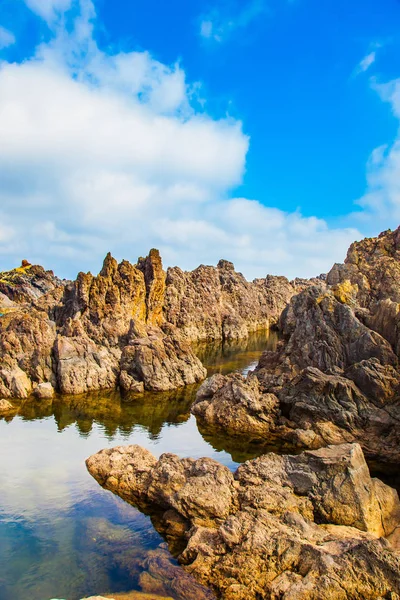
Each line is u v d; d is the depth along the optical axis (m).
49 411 52.19
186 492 26.31
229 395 48.19
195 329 123.88
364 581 18.45
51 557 23.48
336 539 21.91
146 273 101.44
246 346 112.81
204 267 142.25
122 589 20.91
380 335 46.75
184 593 19.84
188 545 22.58
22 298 157.00
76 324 69.69
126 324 80.56
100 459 34.78
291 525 23.12
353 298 55.97
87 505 29.19
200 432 44.94
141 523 27.02
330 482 26.41
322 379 43.66
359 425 40.25
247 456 38.12
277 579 19.17
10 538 25.36
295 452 39.09
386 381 41.09
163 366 65.94
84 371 62.81
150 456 34.50
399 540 24.14
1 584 21.38
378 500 26.09
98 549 24.25
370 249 107.50
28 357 63.16
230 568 20.36
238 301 155.25
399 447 37.31
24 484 32.34
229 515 24.67
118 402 56.62
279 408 47.00
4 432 44.47
